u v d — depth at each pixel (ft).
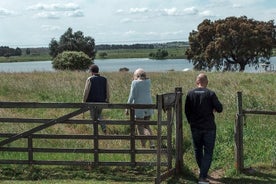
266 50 249.14
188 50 255.91
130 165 32.53
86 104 32.35
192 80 82.43
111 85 74.08
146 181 30.83
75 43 342.03
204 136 30.37
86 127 43.96
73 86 73.97
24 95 68.03
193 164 34.27
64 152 33.04
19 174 32.24
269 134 41.04
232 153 35.91
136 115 37.58
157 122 30.55
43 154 35.99
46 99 64.34
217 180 31.27
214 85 74.79
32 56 430.20
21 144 37.73
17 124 42.98
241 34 240.94
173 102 31.55
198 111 30.40
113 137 32.53
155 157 34.76
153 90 68.59
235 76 94.63
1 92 70.23
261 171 32.73
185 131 41.65
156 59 424.46
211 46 240.94
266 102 57.11
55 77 87.56
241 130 32.53
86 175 31.96
